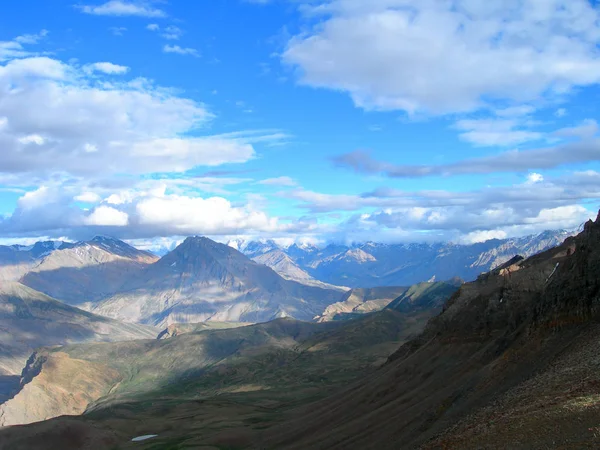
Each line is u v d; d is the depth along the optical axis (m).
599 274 92.19
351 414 137.00
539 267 136.75
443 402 101.12
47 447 192.62
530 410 61.66
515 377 89.31
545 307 100.88
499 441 55.88
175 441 185.75
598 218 105.56
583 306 91.12
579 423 51.56
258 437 163.50
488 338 129.25
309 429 143.12
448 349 136.75
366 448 103.44
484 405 81.00
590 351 74.56
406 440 95.31
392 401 126.56
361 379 185.62
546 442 50.84
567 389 63.59
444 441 67.38
